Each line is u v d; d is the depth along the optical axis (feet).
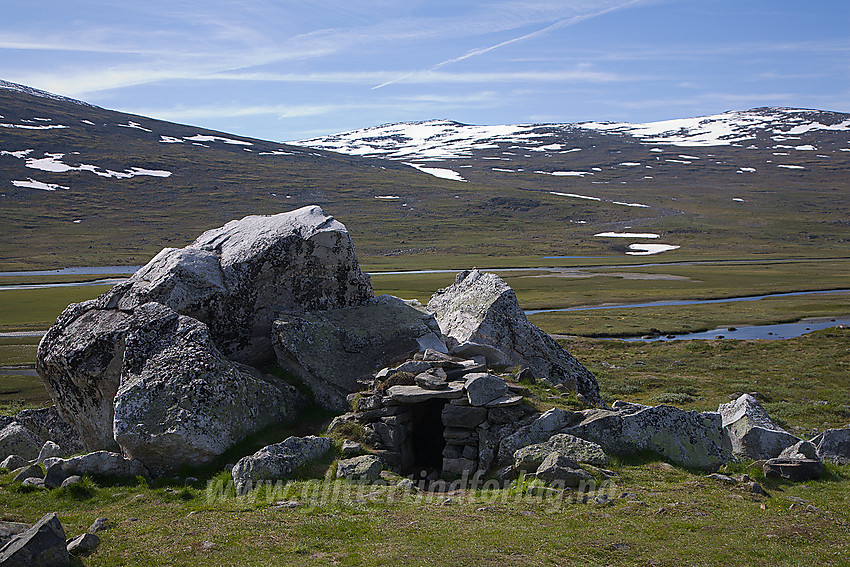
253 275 84.43
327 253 87.86
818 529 44.39
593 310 270.46
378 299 92.32
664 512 47.88
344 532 44.16
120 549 40.96
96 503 52.65
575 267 497.46
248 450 63.82
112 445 71.00
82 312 77.25
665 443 62.08
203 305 80.59
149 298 78.28
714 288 351.25
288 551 40.68
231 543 41.93
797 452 61.82
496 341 88.89
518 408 64.69
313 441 61.31
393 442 64.75
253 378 71.36
